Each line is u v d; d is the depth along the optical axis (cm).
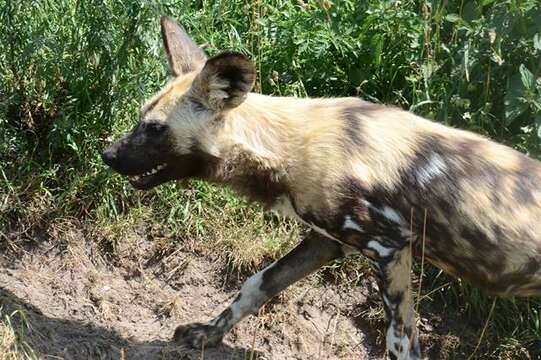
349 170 548
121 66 662
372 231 553
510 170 559
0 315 592
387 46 729
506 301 667
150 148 571
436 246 561
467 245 554
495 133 686
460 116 692
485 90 681
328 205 553
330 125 560
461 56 684
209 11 762
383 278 560
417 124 570
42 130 692
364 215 550
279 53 737
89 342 602
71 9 696
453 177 552
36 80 684
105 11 647
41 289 646
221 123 565
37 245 666
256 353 630
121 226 677
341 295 681
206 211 693
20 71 677
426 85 687
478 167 556
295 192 562
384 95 734
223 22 766
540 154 647
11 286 639
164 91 576
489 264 557
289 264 608
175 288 671
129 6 645
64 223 673
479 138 575
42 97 687
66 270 661
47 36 657
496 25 654
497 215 548
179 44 601
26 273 653
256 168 567
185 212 686
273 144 562
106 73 664
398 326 566
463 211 550
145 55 675
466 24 670
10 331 565
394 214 553
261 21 733
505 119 668
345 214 552
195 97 563
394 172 550
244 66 544
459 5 714
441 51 705
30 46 644
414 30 712
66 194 676
